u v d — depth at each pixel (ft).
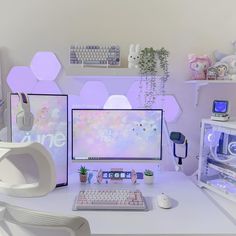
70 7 5.16
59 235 2.29
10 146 1.95
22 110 3.83
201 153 4.69
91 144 4.77
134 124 4.78
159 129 4.80
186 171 5.61
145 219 3.35
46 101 4.51
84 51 4.77
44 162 2.02
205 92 5.43
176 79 5.36
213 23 5.25
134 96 5.37
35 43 5.23
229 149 4.44
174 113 5.46
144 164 5.36
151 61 4.74
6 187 2.13
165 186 4.59
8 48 5.22
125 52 5.24
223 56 5.16
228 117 4.49
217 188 4.28
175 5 5.19
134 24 5.20
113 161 4.79
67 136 4.65
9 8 5.14
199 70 5.02
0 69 5.23
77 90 5.36
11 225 2.36
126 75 4.77
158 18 5.21
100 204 3.65
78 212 3.54
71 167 5.31
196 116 5.49
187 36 5.26
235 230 3.09
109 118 4.75
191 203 3.87
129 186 4.58
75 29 5.20
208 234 3.02
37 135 4.50
